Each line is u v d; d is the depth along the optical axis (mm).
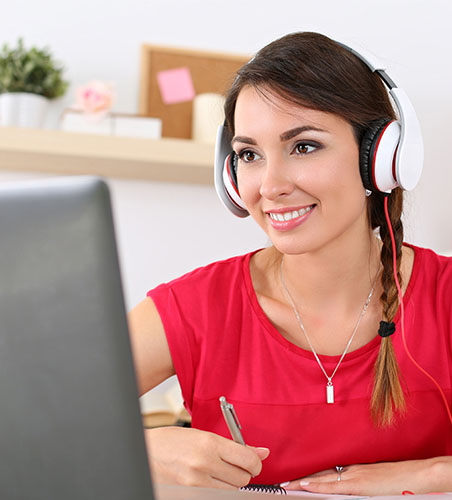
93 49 2527
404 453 1150
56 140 2275
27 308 418
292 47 1028
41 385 422
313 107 992
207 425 1200
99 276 413
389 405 1135
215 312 1234
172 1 2568
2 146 2248
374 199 1168
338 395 1158
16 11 2500
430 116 2635
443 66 2650
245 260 1304
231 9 2594
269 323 1212
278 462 1151
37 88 2363
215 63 2566
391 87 1034
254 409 1172
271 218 1053
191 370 1219
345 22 2631
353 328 1206
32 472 429
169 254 2531
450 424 1177
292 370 1183
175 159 2326
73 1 2520
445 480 1006
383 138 1017
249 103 1023
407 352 1150
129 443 425
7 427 427
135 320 1234
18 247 415
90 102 2328
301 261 1173
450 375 1184
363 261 1188
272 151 1012
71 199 412
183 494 729
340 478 1079
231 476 931
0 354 420
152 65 2539
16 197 416
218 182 1185
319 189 1006
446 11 2658
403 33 2643
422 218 2600
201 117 2457
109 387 420
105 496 428
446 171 2621
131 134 2350
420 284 1240
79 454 426
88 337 417
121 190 2520
